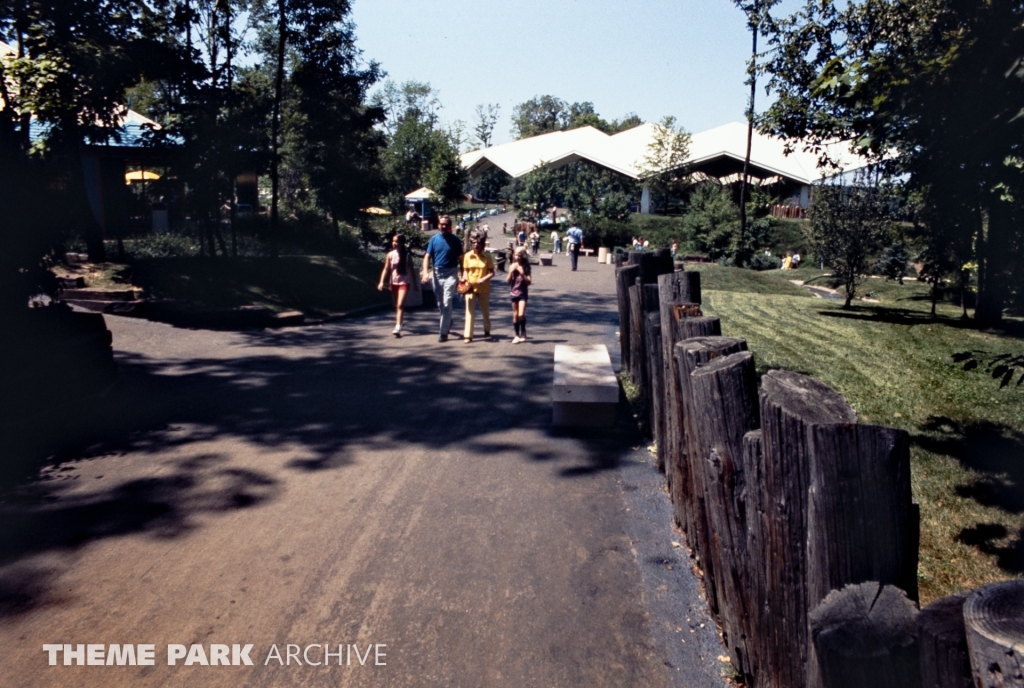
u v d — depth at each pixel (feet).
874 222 63.87
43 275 33.60
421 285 60.75
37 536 18.15
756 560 11.37
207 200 59.00
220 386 32.50
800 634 10.12
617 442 25.29
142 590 15.78
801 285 93.81
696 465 15.15
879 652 7.70
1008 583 6.62
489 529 18.70
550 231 176.65
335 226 88.17
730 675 13.07
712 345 15.31
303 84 66.74
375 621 14.71
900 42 28.14
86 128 48.14
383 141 84.64
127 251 62.85
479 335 46.37
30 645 13.92
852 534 8.53
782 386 10.74
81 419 27.37
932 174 22.67
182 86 55.31
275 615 14.89
